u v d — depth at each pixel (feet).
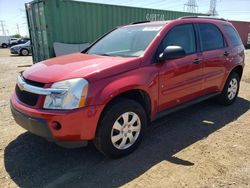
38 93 9.31
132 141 11.04
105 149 10.09
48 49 28.22
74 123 9.08
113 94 9.67
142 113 11.07
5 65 44.29
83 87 9.12
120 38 13.75
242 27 96.78
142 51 11.67
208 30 15.20
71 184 9.06
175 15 40.27
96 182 9.16
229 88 17.29
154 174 9.59
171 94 12.46
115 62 10.56
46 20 27.37
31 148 11.61
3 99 19.81
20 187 8.92
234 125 14.26
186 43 13.46
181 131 13.46
